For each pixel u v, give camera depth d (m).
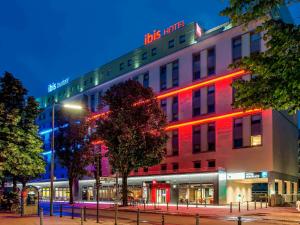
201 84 58.69
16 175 39.16
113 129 45.12
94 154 56.62
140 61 71.50
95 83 83.19
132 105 45.38
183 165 59.75
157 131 45.94
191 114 59.78
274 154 50.00
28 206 31.39
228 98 54.62
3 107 36.75
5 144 36.47
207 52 58.50
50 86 103.38
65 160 58.47
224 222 26.44
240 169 51.94
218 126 55.53
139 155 45.00
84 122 57.72
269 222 26.47
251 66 11.21
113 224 23.36
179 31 64.44
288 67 9.63
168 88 64.12
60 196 87.00
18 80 40.16
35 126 40.69
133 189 62.75
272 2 10.52
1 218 27.38
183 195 54.66
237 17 11.36
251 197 57.56
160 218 30.06
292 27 9.81
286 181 56.84
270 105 11.45
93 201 70.44
